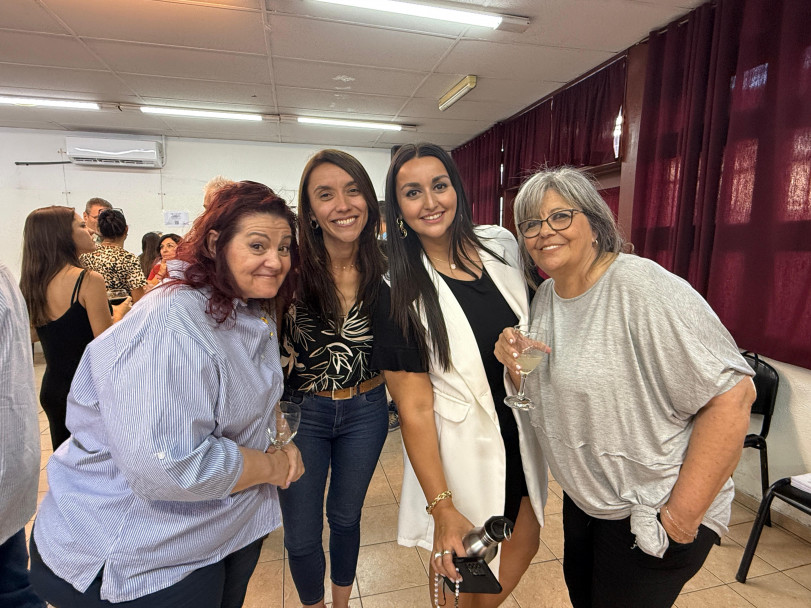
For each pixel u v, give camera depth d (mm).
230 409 908
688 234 2787
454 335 1175
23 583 1277
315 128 5582
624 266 984
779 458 2293
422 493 1343
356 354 1402
